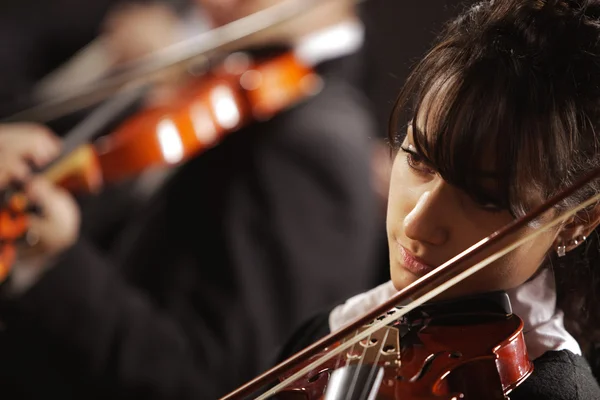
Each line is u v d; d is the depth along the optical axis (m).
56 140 4.24
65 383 4.14
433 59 2.13
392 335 2.25
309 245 4.14
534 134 2.01
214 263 4.11
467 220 2.09
